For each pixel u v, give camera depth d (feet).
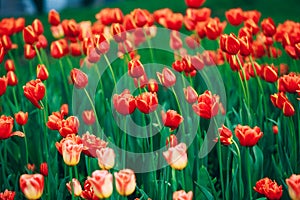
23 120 11.61
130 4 57.31
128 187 8.68
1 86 11.76
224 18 47.88
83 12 56.29
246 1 50.98
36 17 55.01
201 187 10.87
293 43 13.89
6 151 13.64
